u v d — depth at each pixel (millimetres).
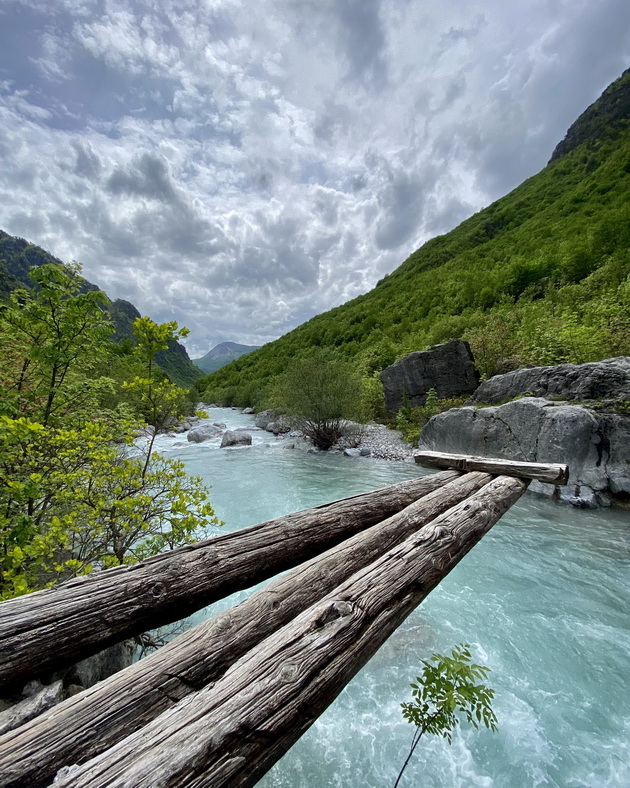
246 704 944
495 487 2580
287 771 2342
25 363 3732
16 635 1078
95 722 941
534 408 7160
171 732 860
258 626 1273
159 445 14289
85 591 1246
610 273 15328
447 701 1527
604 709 2672
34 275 3314
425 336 23234
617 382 6918
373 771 2326
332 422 12969
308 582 1474
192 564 1464
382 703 2756
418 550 1674
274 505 6926
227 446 13898
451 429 9133
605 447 6168
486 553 4867
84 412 3670
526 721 2598
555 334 10984
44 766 844
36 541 2385
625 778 2223
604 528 5367
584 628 3465
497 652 3211
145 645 3055
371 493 2363
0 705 1675
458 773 2301
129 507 2871
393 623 1367
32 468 3105
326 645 1150
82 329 3594
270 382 28016
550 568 4469
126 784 741
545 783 2223
